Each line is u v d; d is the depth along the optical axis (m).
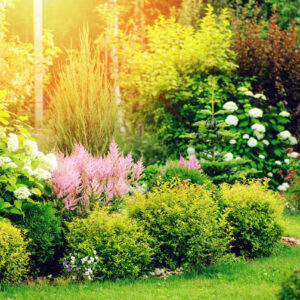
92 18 20.41
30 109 12.64
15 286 5.02
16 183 5.72
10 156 5.81
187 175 6.93
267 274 5.54
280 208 6.93
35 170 5.74
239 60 12.18
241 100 11.44
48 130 8.18
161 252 5.93
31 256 5.64
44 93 15.13
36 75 12.00
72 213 6.19
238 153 11.15
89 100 8.06
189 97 11.68
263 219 6.64
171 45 13.15
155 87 11.82
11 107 11.25
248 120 11.30
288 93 12.10
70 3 22.00
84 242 5.55
